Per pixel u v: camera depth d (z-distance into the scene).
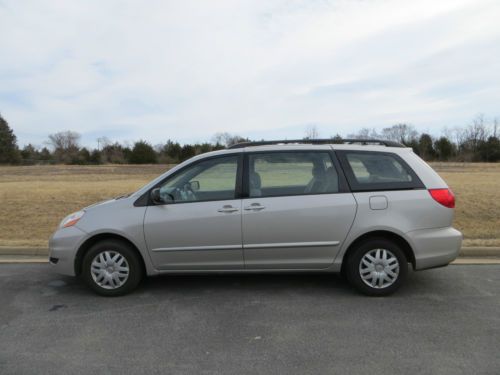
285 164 4.56
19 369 3.08
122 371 3.05
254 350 3.36
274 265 4.48
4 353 3.34
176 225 4.42
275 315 4.07
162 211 4.46
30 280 5.24
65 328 3.81
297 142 4.74
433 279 5.12
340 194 4.42
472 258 6.10
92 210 4.61
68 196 11.55
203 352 3.33
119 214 4.49
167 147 63.19
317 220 4.37
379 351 3.32
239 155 4.64
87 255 4.55
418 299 4.45
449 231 4.48
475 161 57.09
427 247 4.40
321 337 3.58
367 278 4.49
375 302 4.37
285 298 4.52
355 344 3.44
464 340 3.50
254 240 4.41
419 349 3.34
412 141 64.19
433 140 62.81
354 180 4.48
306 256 4.45
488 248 6.19
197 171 4.63
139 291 4.79
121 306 4.34
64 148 71.25
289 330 3.73
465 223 8.28
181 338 3.59
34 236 7.69
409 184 4.47
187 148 62.38
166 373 3.02
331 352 3.31
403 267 4.45
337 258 4.45
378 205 4.38
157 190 4.47
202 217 4.41
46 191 12.38
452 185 13.14
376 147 4.65
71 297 4.62
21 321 3.97
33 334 3.69
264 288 4.86
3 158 59.72
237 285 4.97
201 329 3.77
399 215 4.38
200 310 4.21
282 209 4.37
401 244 4.51
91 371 3.05
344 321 3.90
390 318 3.96
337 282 5.03
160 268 4.53
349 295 4.58
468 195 10.72
